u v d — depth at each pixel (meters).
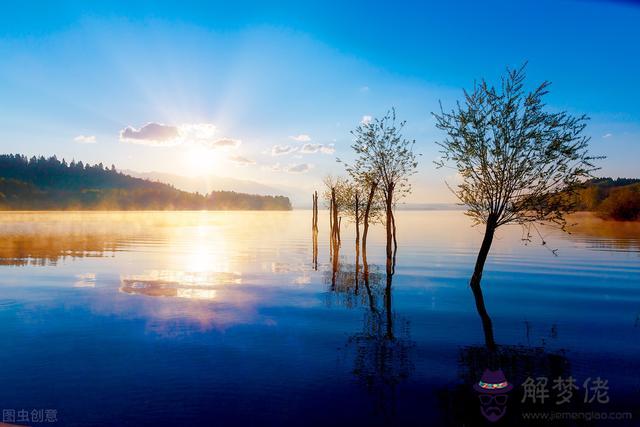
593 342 13.73
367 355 12.28
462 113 22.30
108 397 9.49
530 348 13.05
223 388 9.98
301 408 9.01
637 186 98.38
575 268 31.19
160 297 20.41
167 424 8.32
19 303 18.98
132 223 113.38
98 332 14.51
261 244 51.78
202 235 69.69
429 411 8.88
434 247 46.97
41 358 11.98
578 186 20.81
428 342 13.59
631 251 42.31
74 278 25.95
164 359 11.92
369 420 8.49
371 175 29.92
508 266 32.25
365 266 29.11
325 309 18.08
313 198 40.00
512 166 21.67
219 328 15.06
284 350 12.72
